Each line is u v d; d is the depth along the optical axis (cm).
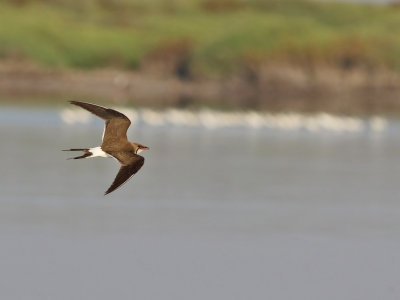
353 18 18400
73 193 3853
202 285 2567
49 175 4347
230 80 13600
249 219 3406
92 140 6216
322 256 2900
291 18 18200
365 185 4325
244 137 6800
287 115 9000
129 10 18825
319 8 18950
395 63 14112
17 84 13050
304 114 9269
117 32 15525
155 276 2634
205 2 19725
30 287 2497
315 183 4334
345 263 2828
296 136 7025
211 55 13762
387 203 3834
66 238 3012
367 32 15400
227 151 5700
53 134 6506
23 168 4550
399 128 7881
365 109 10444
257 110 9712
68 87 13225
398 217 3525
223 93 13412
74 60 14325
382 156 5659
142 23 16900
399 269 2777
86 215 3394
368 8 18712
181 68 14325
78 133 6675
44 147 5581
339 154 5722
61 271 2653
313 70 13725
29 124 7206
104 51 14650
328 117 7825
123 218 3362
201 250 2922
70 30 15050
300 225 3322
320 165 5069
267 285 2584
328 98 12950
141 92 13100
